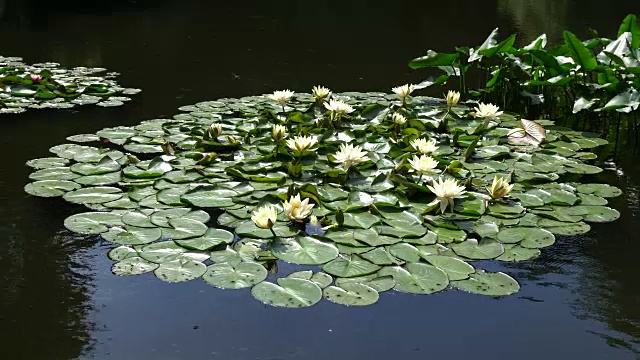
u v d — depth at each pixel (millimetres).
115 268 2438
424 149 3387
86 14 9016
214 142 3750
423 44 7527
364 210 2904
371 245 2605
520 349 2047
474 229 2793
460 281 2391
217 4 10281
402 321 2184
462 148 3881
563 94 5508
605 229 2934
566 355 2020
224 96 5238
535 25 8734
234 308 2236
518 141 4031
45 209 3004
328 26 8625
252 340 2062
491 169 3492
